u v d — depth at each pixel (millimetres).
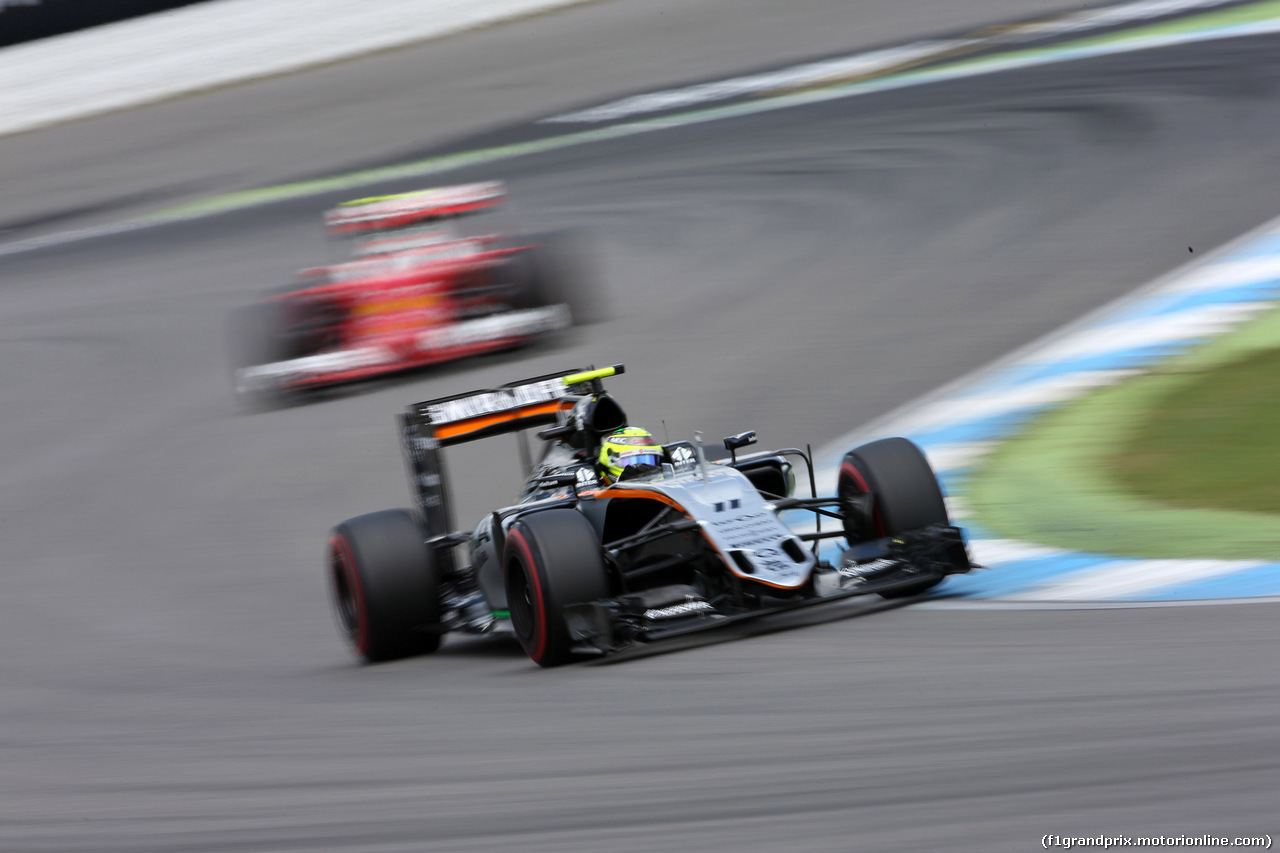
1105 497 29266
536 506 24719
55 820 17562
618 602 21469
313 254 80438
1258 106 70188
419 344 54344
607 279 63375
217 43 152625
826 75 102625
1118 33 96625
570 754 17000
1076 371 40062
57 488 46781
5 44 151250
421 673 24312
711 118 95688
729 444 24703
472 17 153000
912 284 53969
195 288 77000
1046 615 20922
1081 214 58906
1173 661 17250
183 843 15750
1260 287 44219
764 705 17781
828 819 13570
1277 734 14117
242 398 55000
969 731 15570
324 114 124812
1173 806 12695
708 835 13633
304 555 36562
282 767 18703
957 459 34438
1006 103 81938
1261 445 31078
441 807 15711
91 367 63438
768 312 53781
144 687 26422
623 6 149250
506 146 101125
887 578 22125
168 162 118875
